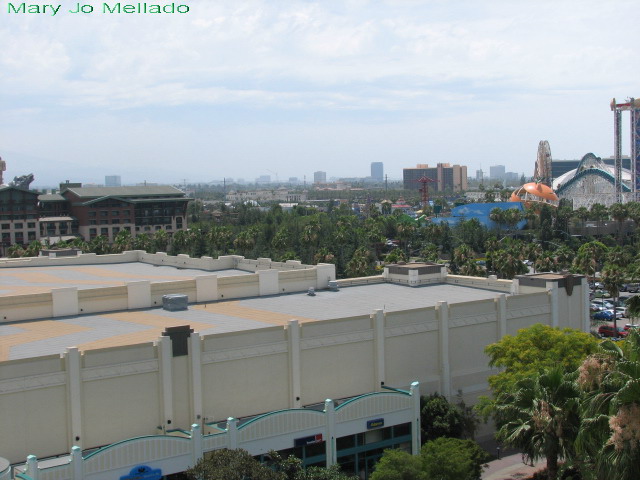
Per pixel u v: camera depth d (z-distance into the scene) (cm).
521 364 5494
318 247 18612
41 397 4709
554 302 7331
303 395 5756
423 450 4988
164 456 4697
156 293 7012
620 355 3906
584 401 3931
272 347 5584
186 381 5228
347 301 7306
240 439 4975
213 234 19500
